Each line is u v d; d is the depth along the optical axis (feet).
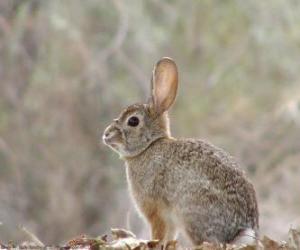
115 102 70.64
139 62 73.05
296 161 66.28
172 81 38.14
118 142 37.70
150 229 36.94
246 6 75.56
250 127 70.74
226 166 35.24
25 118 70.23
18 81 71.20
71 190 68.54
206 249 32.81
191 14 76.79
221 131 70.85
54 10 71.82
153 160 36.65
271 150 68.08
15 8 71.72
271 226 58.54
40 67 71.00
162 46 75.05
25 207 67.36
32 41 71.72
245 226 34.78
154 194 36.52
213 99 73.82
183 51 76.33
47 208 67.72
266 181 64.59
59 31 71.20
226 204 34.76
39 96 70.49
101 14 73.00
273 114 69.77
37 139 69.51
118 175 69.46
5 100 70.74
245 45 75.61
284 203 62.85
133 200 37.40
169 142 36.60
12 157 67.67
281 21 74.69
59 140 69.87
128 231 35.88
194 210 35.17
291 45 74.59
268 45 74.33
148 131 37.32
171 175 35.96
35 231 66.69
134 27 72.23
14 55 70.90
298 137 68.74
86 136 70.33
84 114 70.44
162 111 37.78
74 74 70.95
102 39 72.90
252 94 73.77
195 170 35.35
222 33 77.00
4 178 67.87
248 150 68.23
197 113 72.54
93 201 68.49
